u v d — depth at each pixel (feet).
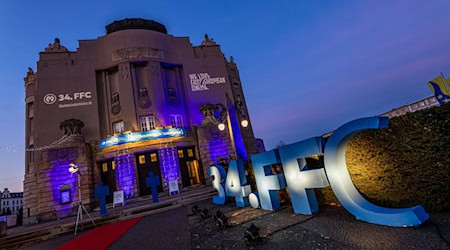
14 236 36.35
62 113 78.84
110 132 82.28
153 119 83.51
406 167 15.49
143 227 30.35
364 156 17.71
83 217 48.47
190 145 76.95
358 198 16.69
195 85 94.53
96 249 23.16
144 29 94.17
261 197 25.52
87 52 86.69
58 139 75.92
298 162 20.99
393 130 15.98
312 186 19.44
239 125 99.30
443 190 13.97
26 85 88.17
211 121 81.30
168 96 89.45
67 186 61.00
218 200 35.60
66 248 26.20
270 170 25.90
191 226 25.36
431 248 10.74
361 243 12.82
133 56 86.43
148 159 71.77
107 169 70.59
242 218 23.81
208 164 73.51
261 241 16.03
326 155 17.65
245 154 94.07
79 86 82.79
